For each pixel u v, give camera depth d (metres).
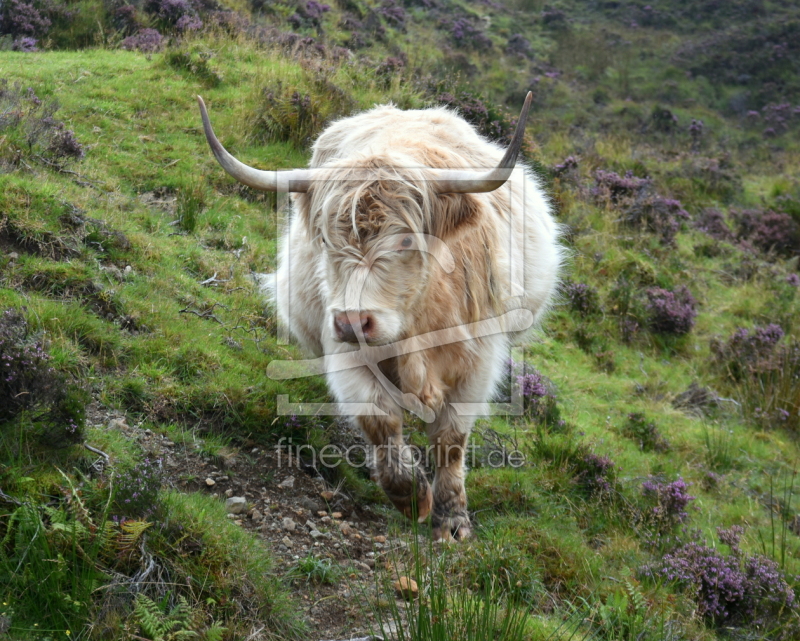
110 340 4.34
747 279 10.31
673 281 9.39
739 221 12.43
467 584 3.59
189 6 12.66
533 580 3.76
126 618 2.85
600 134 17.81
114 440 3.69
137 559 3.04
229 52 10.63
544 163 10.82
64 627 2.75
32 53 10.21
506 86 19.42
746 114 22.83
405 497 3.72
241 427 4.30
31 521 2.89
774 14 28.81
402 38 18.25
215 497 3.75
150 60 10.22
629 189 11.21
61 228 5.08
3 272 4.48
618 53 25.23
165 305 4.90
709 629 4.14
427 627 2.91
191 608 2.90
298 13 15.31
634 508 4.94
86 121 7.80
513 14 27.27
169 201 6.78
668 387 7.49
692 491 5.74
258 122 8.66
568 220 9.65
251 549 3.37
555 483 4.91
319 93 9.30
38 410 3.36
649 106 21.64
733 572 4.43
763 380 7.83
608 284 8.69
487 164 4.53
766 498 6.02
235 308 5.35
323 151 4.82
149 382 4.27
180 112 8.62
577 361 7.39
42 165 6.09
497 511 4.45
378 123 4.56
